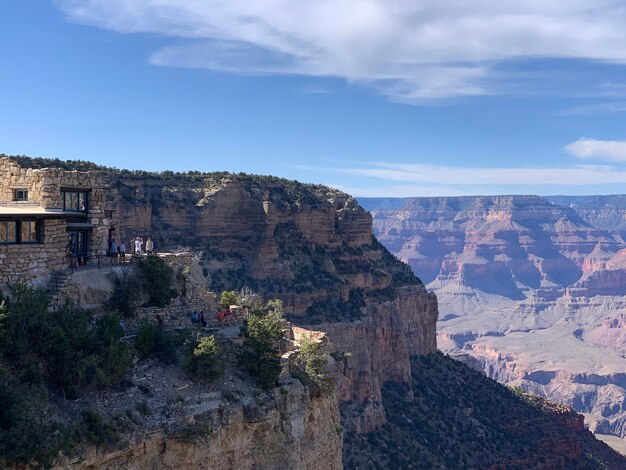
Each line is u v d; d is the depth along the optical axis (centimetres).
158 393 3475
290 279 12700
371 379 12006
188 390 3566
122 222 11762
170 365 3666
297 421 3878
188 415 3412
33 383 3203
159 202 12438
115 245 4753
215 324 4412
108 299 4150
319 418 4166
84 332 3462
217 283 12056
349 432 10806
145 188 12538
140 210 12044
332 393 4341
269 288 12400
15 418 2931
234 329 4209
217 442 3494
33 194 4428
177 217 12519
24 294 3497
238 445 3603
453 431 12688
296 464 3850
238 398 3653
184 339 3912
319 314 12419
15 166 4531
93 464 3088
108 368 3369
